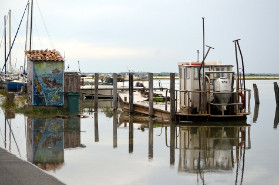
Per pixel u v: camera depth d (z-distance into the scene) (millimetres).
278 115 26625
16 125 18578
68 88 24156
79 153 13008
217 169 11414
